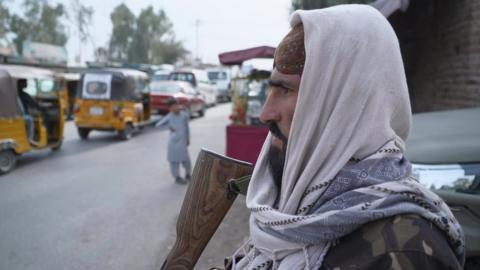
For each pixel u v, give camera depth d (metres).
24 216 4.94
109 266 3.64
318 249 0.68
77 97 10.87
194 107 16.31
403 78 0.73
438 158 2.13
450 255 0.62
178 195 5.82
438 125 2.47
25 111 8.32
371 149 0.71
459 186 2.05
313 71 0.73
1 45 31.56
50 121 9.22
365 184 0.68
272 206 0.85
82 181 6.64
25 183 6.53
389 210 0.63
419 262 0.59
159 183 6.50
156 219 4.82
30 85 9.29
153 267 3.63
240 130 6.33
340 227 0.65
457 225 0.70
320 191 0.71
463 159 2.09
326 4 8.64
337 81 0.72
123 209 5.20
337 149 0.72
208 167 1.03
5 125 7.19
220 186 1.02
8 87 7.27
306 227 0.68
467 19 3.92
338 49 0.72
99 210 5.17
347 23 0.73
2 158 7.18
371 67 0.71
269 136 0.92
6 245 4.09
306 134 0.75
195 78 20.80
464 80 3.98
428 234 0.62
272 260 0.76
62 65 21.58
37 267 3.63
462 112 2.79
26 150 7.70
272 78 0.80
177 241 1.06
